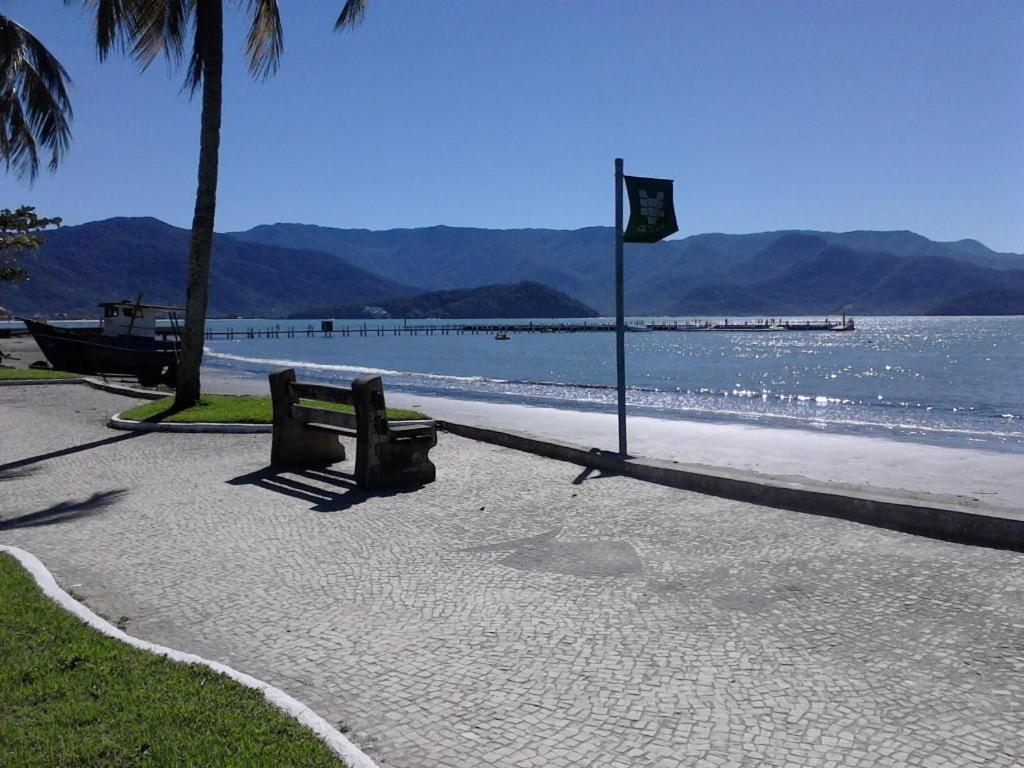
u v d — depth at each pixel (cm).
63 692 384
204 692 384
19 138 2119
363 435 878
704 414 2309
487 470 970
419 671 427
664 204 984
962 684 398
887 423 2088
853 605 504
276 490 882
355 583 573
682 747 346
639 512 753
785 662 428
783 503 753
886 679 405
